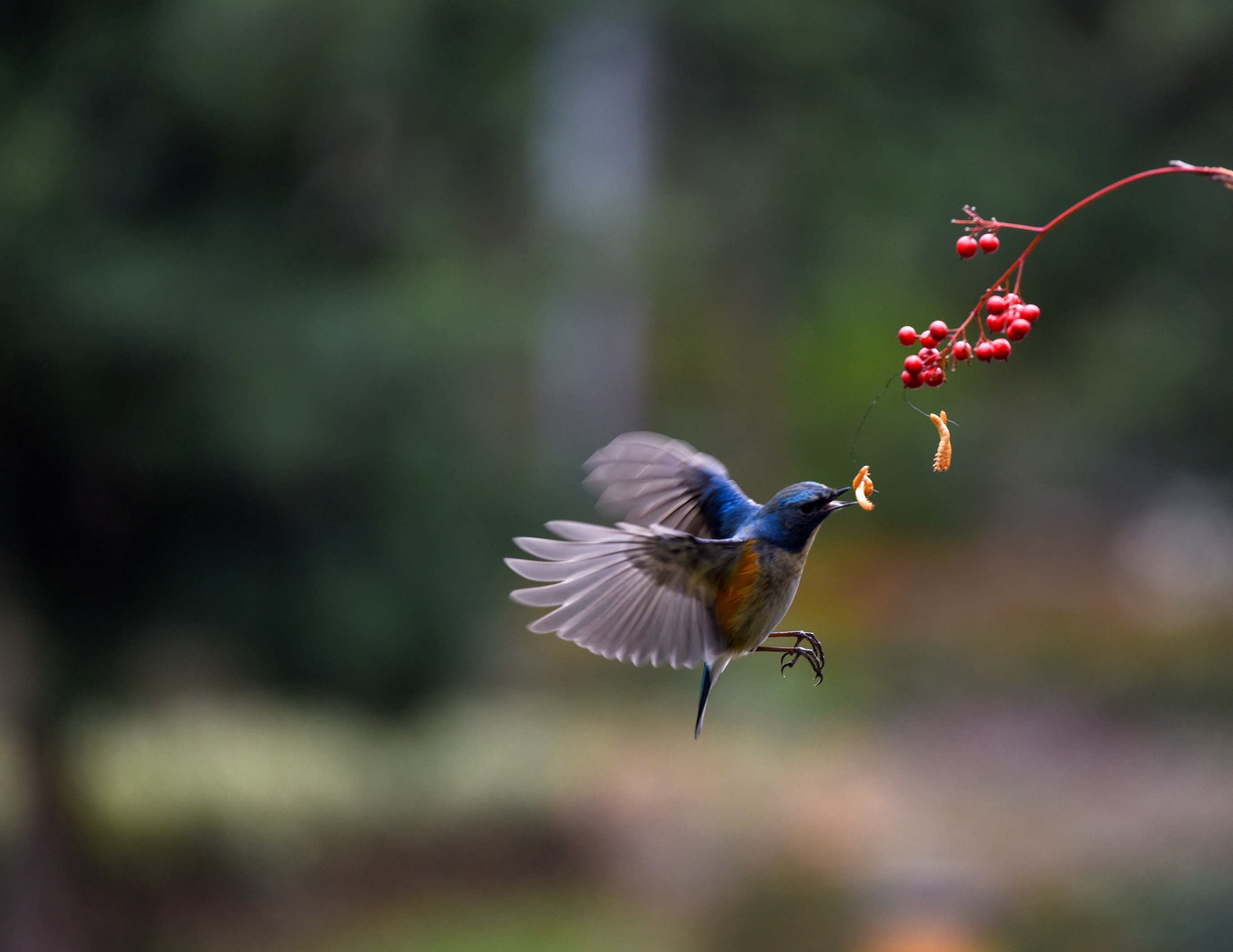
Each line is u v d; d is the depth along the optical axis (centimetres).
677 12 1850
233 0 920
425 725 1200
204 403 985
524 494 1205
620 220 2183
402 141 1184
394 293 1052
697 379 3008
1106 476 3325
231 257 1021
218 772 1579
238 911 1431
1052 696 2242
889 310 2766
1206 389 1550
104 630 1136
